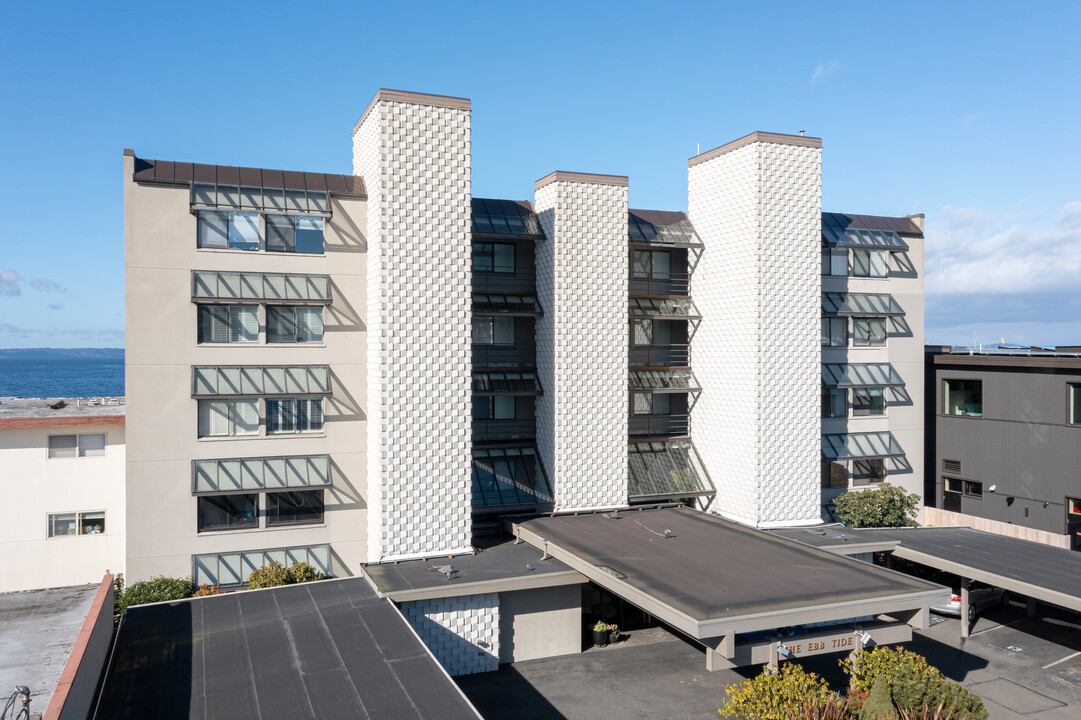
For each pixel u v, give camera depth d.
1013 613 29.91
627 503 32.28
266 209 26.97
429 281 26.50
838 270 38.53
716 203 33.91
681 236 35.03
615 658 25.20
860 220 40.03
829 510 37.34
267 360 27.50
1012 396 37.19
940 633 27.78
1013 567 25.89
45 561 27.41
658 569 22.64
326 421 28.17
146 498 26.20
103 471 27.88
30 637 17.38
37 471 27.33
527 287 33.12
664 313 34.38
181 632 19.36
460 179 26.95
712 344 34.19
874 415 39.25
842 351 38.47
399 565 25.45
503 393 31.20
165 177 26.41
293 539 27.83
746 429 32.00
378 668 17.08
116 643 18.59
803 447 32.47
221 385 26.70
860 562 23.47
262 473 27.22
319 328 28.19
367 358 28.09
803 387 32.44
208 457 26.91
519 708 21.44
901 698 17.69
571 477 31.22
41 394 164.88
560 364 31.03
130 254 26.00
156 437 26.31
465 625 23.92
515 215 32.81
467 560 26.08
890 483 39.47
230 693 15.84
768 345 31.72
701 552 24.73
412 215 26.25
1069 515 34.62
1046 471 35.59
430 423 26.47
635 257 35.22
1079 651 26.03
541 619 25.23
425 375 26.41
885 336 39.56
